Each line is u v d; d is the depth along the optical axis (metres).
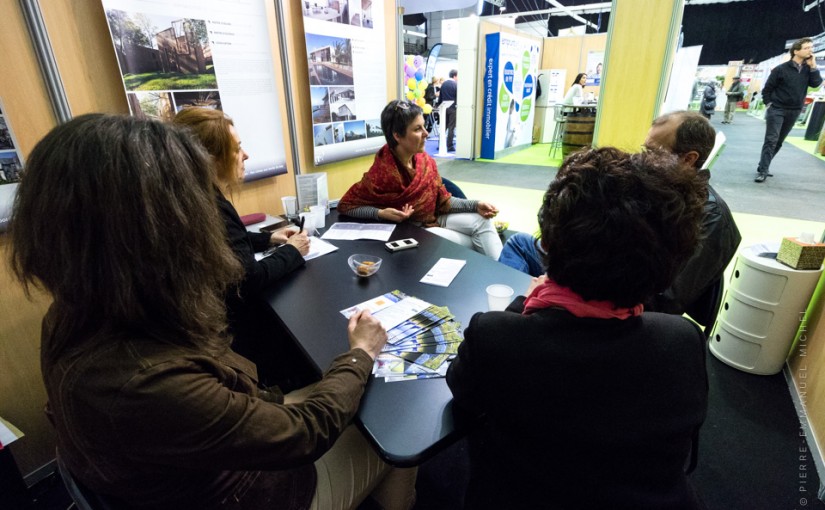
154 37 1.46
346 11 2.10
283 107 1.98
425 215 2.14
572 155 0.64
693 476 1.42
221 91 1.70
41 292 0.50
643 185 0.54
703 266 1.25
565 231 0.56
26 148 1.23
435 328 1.01
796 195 4.41
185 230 0.50
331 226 1.87
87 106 1.37
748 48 15.05
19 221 0.46
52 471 1.46
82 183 0.44
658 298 1.29
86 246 0.45
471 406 0.67
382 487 1.09
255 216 1.85
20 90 1.21
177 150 0.51
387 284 1.26
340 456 0.88
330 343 0.97
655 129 1.42
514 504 0.63
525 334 0.57
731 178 5.20
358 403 0.74
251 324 1.28
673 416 0.55
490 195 4.76
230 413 0.52
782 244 1.79
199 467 0.52
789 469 1.44
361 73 2.27
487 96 6.80
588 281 0.55
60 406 0.49
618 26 2.77
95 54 1.36
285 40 1.90
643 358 0.55
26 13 1.19
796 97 4.52
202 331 0.57
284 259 1.33
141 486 0.55
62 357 0.49
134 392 0.46
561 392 0.55
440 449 0.70
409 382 0.83
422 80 7.34
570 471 0.57
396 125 1.91
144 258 0.47
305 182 1.94
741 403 1.74
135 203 0.45
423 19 12.10
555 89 8.71
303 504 0.77
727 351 1.98
